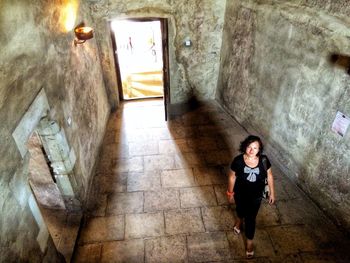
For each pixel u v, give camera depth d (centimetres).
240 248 355
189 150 527
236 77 567
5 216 212
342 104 327
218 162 496
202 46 606
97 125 521
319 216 388
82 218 399
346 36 308
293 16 378
